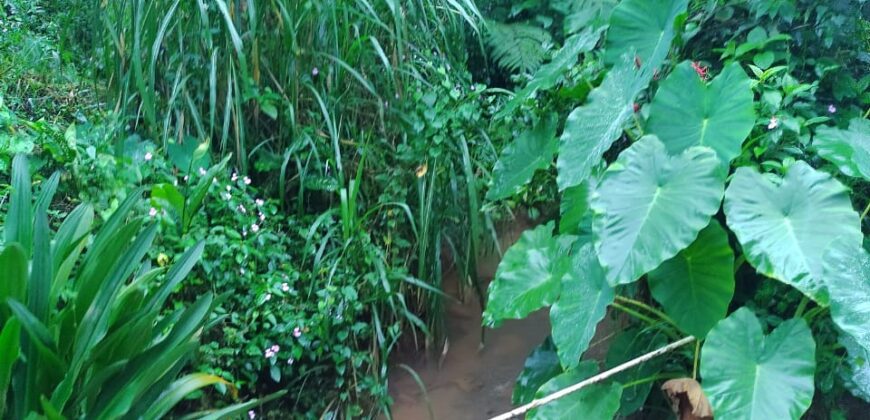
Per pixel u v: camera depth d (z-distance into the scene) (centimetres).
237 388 231
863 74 264
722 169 186
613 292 195
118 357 178
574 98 260
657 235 184
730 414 173
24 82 321
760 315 215
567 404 205
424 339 291
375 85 297
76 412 169
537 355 249
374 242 284
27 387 162
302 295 258
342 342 260
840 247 171
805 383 173
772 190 188
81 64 344
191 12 279
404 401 273
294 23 277
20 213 179
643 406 235
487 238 321
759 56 234
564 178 220
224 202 253
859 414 226
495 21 392
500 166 265
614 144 265
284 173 278
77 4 338
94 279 176
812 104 237
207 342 234
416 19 311
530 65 356
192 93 287
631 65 222
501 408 268
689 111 209
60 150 250
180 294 236
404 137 289
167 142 268
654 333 230
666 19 230
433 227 285
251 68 279
